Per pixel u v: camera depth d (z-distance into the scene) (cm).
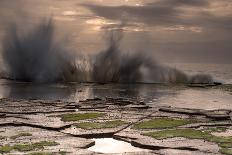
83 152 1281
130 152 1291
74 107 2319
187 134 1576
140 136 1549
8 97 2989
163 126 1762
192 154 1270
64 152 1274
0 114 1998
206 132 1628
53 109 2230
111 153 1277
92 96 3125
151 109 2327
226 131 1669
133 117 2011
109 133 1623
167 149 1342
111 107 2367
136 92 3469
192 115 2133
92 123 1808
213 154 1276
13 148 1319
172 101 2855
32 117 1966
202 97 3145
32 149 1314
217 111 2227
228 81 4897
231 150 1315
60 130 1669
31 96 3091
